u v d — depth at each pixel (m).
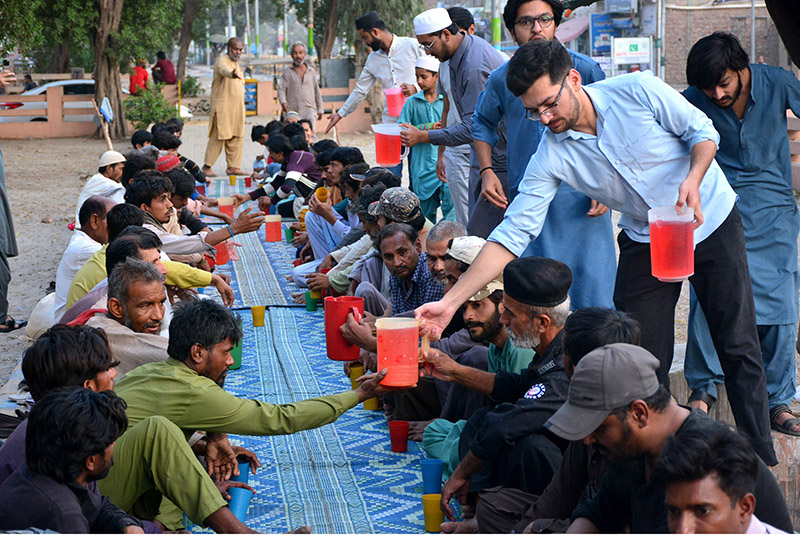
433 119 9.03
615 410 2.60
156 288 4.35
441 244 4.72
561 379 3.66
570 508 3.30
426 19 6.45
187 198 8.36
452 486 3.80
